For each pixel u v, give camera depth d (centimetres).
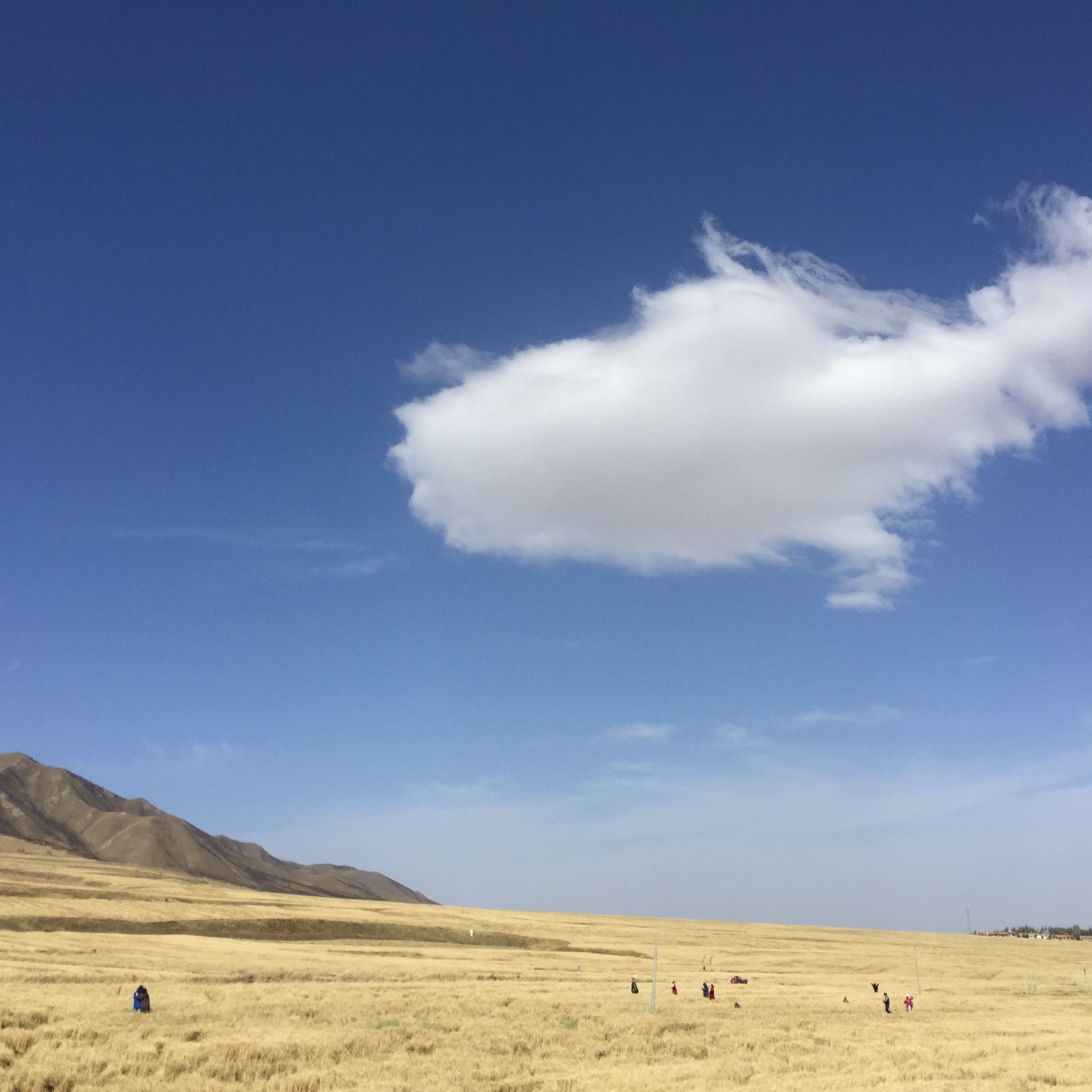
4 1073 3528
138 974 7169
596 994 7519
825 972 12131
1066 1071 4388
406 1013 5772
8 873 18088
